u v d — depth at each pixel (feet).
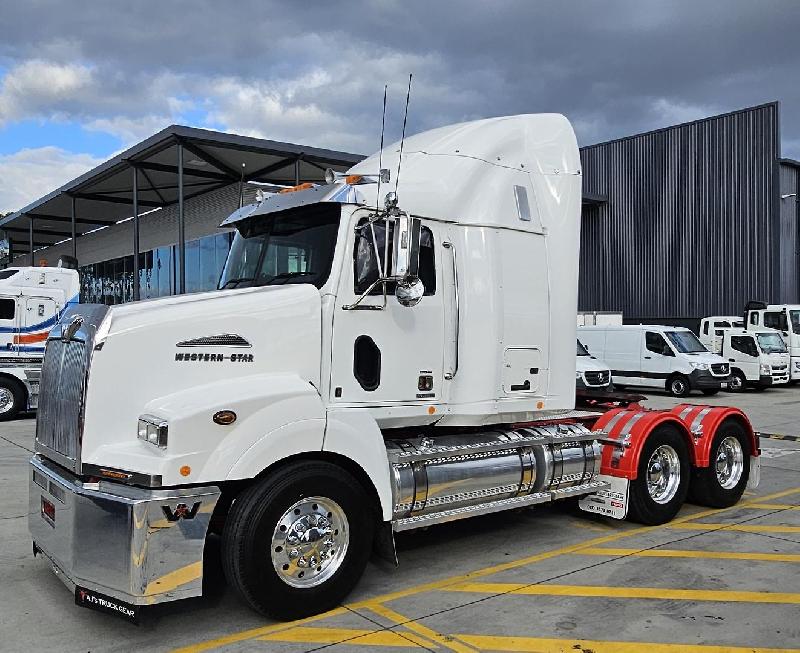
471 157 19.56
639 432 22.26
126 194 88.07
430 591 17.21
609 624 15.17
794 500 26.81
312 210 17.37
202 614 15.90
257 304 15.89
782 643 14.28
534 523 23.50
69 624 15.42
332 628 15.05
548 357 20.57
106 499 13.78
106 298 115.75
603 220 114.52
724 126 99.60
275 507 14.85
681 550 20.39
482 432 20.30
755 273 95.91
